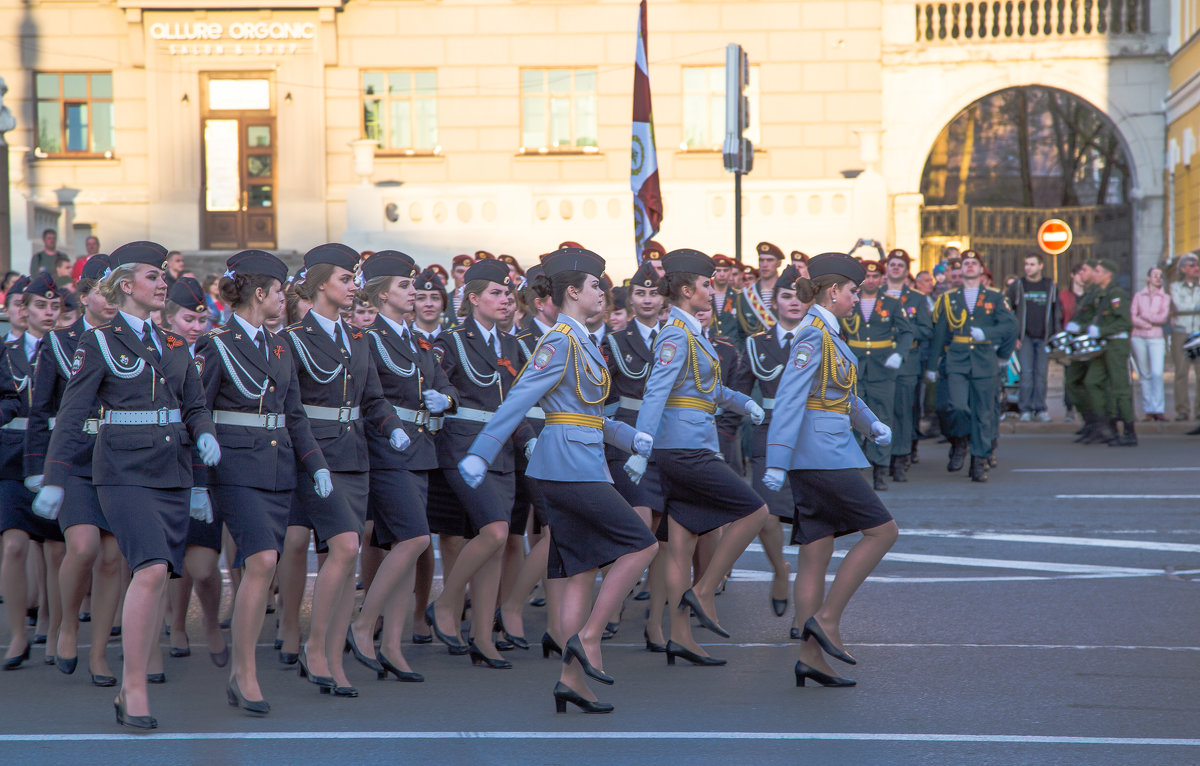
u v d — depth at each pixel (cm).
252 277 1162
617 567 1119
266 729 1080
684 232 4216
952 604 1537
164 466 1106
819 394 1212
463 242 4212
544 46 4900
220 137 4944
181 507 1127
